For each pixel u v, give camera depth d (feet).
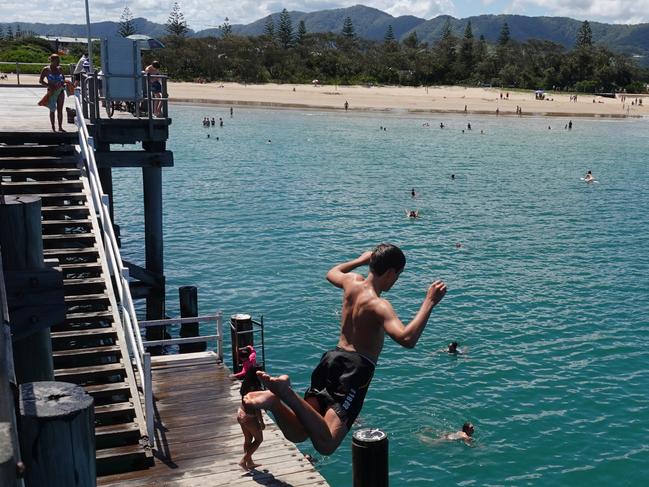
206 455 35.29
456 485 45.32
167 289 84.64
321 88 505.25
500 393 57.77
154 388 43.47
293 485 32.42
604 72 625.82
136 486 32.30
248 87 477.36
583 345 68.74
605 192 165.78
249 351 45.27
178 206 134.21
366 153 225.15
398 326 13.26
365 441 21.07
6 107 76.74
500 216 133.39
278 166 191.21
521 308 79.36
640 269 97.81
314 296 81.97
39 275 17.06
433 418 53.47
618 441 50.90
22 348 17.53
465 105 440.04
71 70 94.07
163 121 61.62
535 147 256.32
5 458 7.72
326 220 125.08
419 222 125.70
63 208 46.32
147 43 77.56
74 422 9.87
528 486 45.32
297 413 12.85
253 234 112.98
